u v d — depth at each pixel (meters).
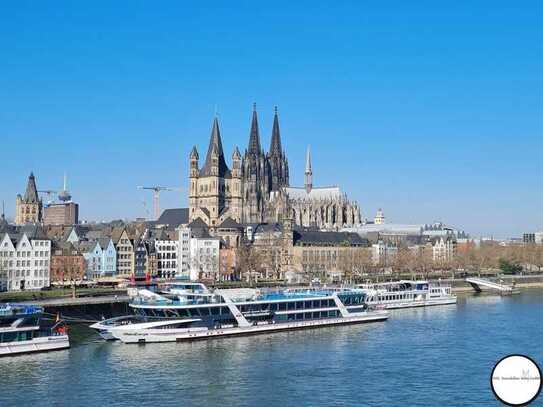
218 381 114.25
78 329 165.88
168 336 152.88
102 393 106.19
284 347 146.88
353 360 131.88
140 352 139.75
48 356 134.12
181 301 159.75
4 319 134.88
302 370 122.69
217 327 160.00
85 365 125.88
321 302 180.12
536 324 184.88
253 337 161.25
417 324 185.88
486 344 150.38
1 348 132.25
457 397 103.50
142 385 111.31
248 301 166.38
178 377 117.06
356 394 105.56
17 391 107.00
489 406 98.44
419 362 129.62
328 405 99.38
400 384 111.81
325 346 148.12
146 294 166.75
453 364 127.62
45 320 165.12
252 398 103.38
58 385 110.94
